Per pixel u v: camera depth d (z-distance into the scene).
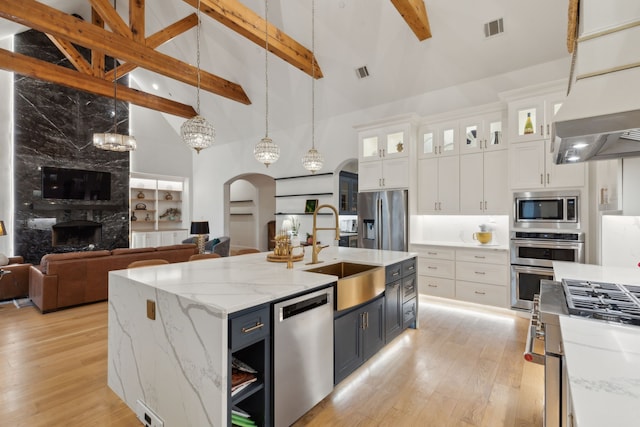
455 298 4.14
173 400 1.67
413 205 4.57
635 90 1.29
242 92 6.46
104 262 4.37
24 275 4.52
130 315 2.01
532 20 3.59
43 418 1.96
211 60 6.06
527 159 3.66
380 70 4.88
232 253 8.43
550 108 3.52
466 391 2.26
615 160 2.08
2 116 6.05
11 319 3.75
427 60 4.47
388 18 4.12
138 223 8.45
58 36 3.73
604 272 2.01
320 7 4.25
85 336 3.24
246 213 11.26
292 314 1.79
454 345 3.02
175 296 1.66
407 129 4.50
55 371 2.53
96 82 5.70
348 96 5.54
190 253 5.32
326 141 6.22
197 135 3.23
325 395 2.02
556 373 1.27
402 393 2.23
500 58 4.09
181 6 5.15
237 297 1.59
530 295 3.66
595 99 1.36
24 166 6.19
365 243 4.88
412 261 3.35
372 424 1.91
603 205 2.45
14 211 6.08
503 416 1.98
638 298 1.40
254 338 1.58
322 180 6.34
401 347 2.97
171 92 7.58
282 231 2.98
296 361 1.81
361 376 2.46
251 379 1.62
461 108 4.33
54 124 6.58
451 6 3.73
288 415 1.77
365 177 4.94
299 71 5.46
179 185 9.28
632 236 2.24
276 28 4.38
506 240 4.25
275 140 7.13
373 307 2.58
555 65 3.93
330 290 2.07
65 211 6.72
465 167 4.27
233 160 8.15
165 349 1.72
